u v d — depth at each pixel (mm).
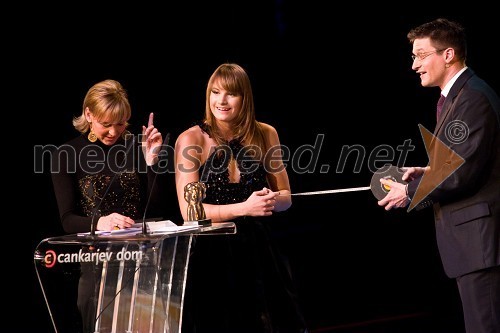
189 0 15641
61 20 14672
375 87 17375
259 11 16438
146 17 15289
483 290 8836
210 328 9109
